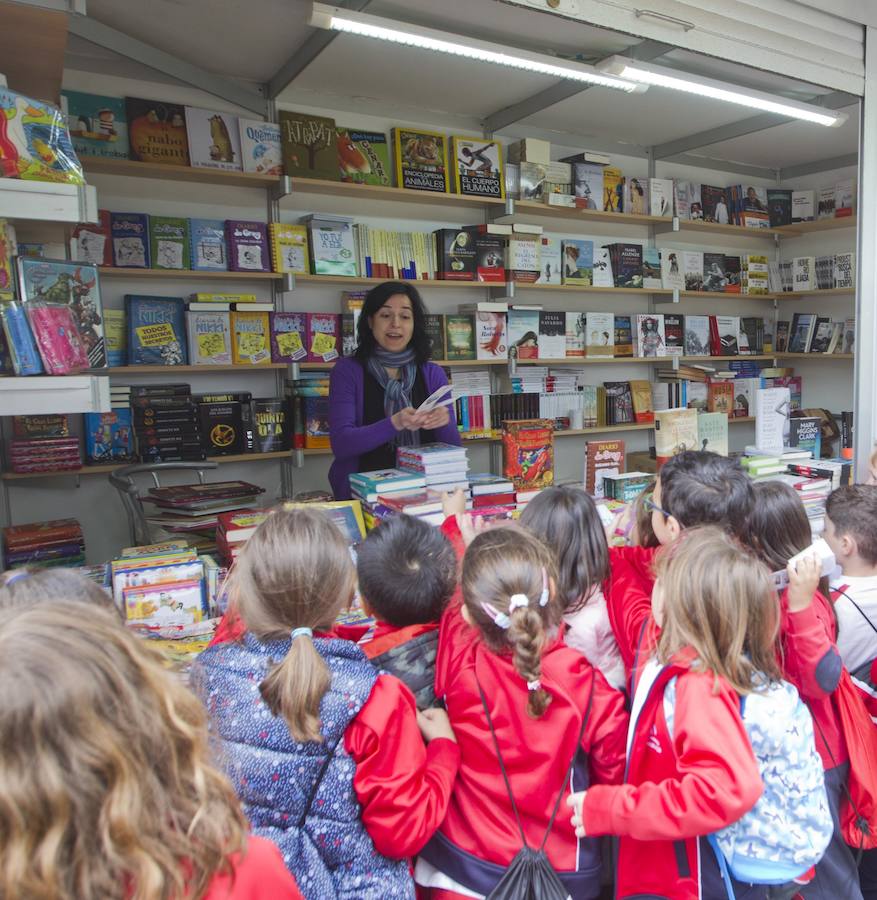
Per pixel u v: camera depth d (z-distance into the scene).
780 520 1.62
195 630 1.77
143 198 3.49
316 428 3.73
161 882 0.48
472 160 4.08
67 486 3.42
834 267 5.30
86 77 3.30
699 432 2.84
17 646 0.48
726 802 1.02
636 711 1.22
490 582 1.16
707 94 3.31
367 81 3.74
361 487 2.32
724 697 1.11
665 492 1.67
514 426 2.78
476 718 1.19
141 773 0.49
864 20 2.74
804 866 1.16
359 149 3.81
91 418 3.31
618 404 4.85
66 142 1.59
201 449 3.52
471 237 4.16
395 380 2.88
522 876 1.11
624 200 4.70
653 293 5.07
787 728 1.16
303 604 1.07
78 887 0.45
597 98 4.06
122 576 1.81
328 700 1.02
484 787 1.18
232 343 3.56
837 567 1.66
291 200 3.85
